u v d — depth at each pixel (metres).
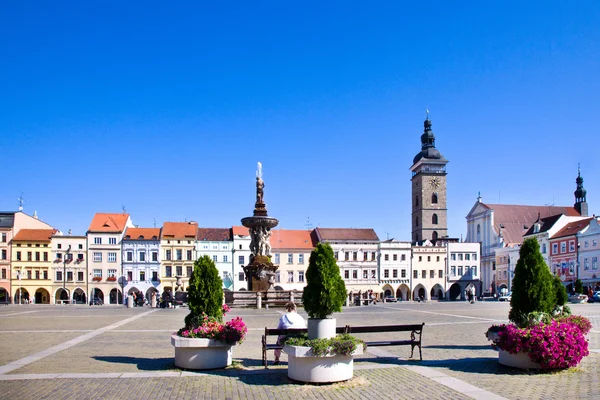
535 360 14.55
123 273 98.56
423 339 21.95
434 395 12.17
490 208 114.19
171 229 101.81
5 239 97.31
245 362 16.33
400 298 108.62
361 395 12.27
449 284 110.00
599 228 82.06
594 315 36.25
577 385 13.09
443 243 111.38
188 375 14.32
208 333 15.03
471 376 14.12
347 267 105.56
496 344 15.38
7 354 17.98
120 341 21.45
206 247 100.50
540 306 15.85
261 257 47.81
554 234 95.19
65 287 95.94
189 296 15.89
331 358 13.39
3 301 96.44
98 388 12.85
